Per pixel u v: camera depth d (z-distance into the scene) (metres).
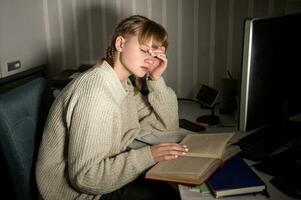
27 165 1.10
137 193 1.22
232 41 1.74
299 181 0.92
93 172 0.97
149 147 1.07
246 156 1.10
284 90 1.10
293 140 1.20
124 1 1.78
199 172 0.91
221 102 1.62
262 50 0.97
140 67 1.15
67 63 1.93
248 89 0.98
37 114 1.20
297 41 1.08
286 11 1.63
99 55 1.90
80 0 1.82
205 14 1.73
